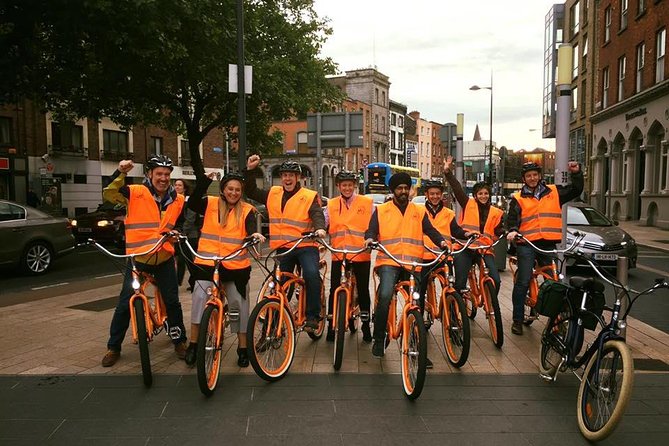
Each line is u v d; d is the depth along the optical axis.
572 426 3.69
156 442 3.41
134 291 4.75
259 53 17.70
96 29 11.62
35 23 12.18
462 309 4.82
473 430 3.62
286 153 52.25
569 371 4.80
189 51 14.34
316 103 19.34
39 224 10.87
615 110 26.81
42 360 4.99
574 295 4.26
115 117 20.28
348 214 5.67
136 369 4.78
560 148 6.73
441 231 6.34
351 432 3.57
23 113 25.91
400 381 4.54
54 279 10.37
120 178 4.93
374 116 64.25
